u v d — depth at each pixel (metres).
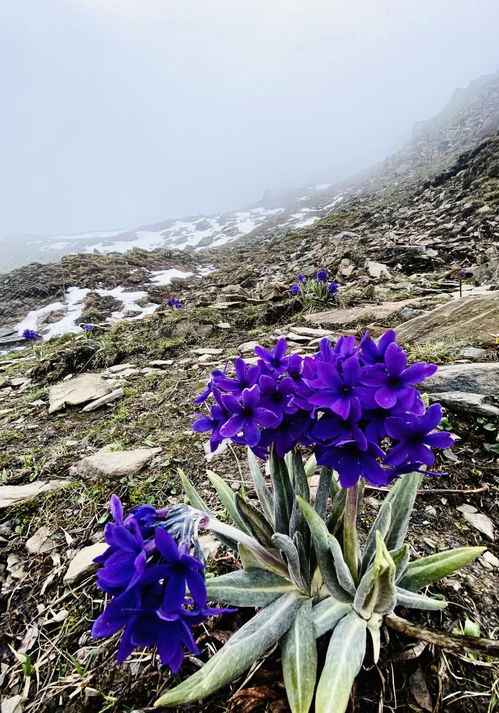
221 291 10.17
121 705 1.25
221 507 2.07
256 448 1.09
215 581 1.23
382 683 1.21
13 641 1.52
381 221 14.07
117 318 11.97
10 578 1.80
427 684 1.20
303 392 0.98
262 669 1.27
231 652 1.08
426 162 31.67
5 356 8.55
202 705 1.23
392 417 0.87
